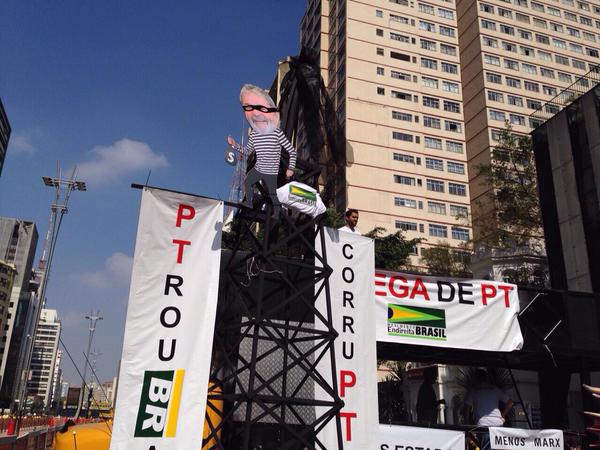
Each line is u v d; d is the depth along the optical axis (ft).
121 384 21.11
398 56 224.94
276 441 25.90
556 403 38.19
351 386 26.43
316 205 26.63
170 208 23.84
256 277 27.50
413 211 203.51
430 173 211.41
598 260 64.90
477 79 221.05
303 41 276.41
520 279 95.14
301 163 28.63
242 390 21.59
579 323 33.68
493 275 97.60
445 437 28.27
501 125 212.02
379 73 218.38
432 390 41.24
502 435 29.25
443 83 228.63
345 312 27.50
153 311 22.34
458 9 243.81
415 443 27.73
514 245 115.75
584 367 34.14
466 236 205.98
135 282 22.38
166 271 23.02
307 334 27.40
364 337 27.61
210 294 23.43
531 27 233.96
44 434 58.39
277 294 27.78
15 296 371.76
